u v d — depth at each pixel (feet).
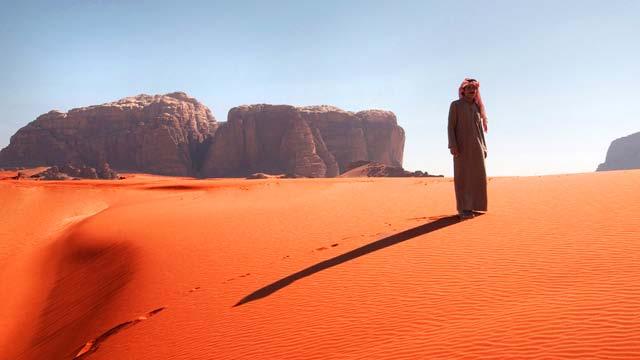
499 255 31.81
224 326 30.78
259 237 60.80
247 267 46.93
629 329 18.72
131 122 599.98
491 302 24.45
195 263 53.31
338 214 70.08
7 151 571.28
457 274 29.66
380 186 124.36
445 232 40.27
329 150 622.95
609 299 21.81
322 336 25.11
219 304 36.11
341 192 113.50
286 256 47.88
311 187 151.33
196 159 599.57
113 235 78.79
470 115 44.09
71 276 68.39
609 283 23.79
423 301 26.53
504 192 62.44
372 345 22.54
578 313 20.95
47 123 590.55
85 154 565.53
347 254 40.32
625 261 26.63
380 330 24.06
